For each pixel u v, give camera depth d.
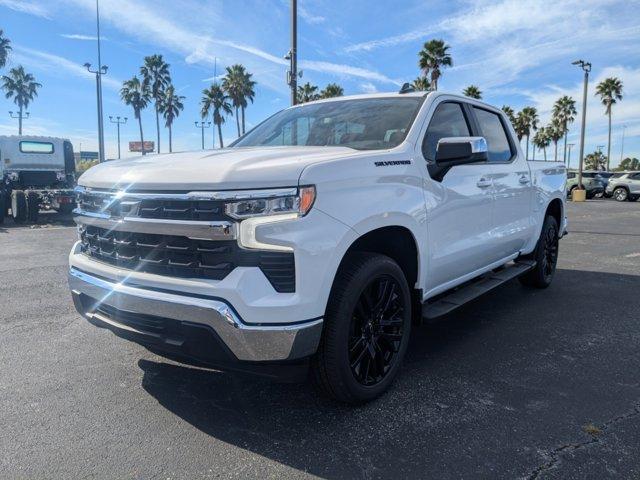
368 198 2.98
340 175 2.83
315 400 3.26
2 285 6.43
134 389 3.42
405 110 3.87
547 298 5.80
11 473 2.49
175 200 2.69
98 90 23.50
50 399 3.27
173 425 2.96
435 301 4.09
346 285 2.89
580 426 2.92
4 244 10.14
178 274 2.74
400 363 3.40
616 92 55.88
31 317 5.04
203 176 2.65
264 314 2.55
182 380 3.56
